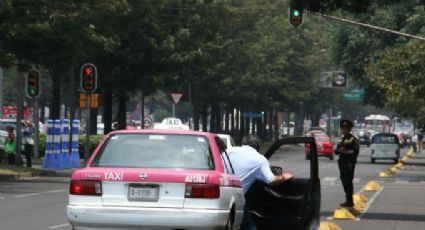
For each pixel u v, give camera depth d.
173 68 104.06
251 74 137.88
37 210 41.69
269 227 28.72
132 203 23.50
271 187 28.86
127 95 115.81
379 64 98.44
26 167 74.38
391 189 66.31
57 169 82.88
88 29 68.88
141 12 93.88
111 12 73.69
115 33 92.44
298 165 101.19
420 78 93.94
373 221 40.88
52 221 36.88
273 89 161.12
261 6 141.88
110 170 23.86
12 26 63.91
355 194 55.34
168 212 23.34
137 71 102.88
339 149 44.62
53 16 64.94
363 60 122.31
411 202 53.06
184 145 24.88
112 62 101.50
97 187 23.66
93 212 23.47
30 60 70.12
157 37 102.00
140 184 23.58
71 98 94.69
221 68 132.00
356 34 121.94
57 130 82.75
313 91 186.62
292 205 28.62
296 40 171.75
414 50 93.44
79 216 23.58
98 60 100.88
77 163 87.38
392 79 96.62
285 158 127.38
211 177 23.70
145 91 107.88
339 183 72.62
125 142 24.98
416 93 94.62
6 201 46.66
